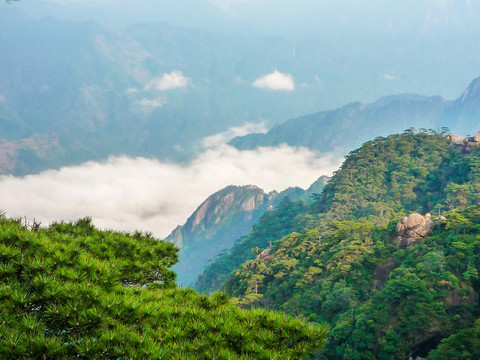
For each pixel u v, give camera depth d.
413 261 69.62
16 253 11.43
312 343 11.98
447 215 81.31
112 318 10.76
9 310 9.82
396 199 132.88
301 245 101.06
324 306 72.38
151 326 11.52
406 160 143.12
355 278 75.81
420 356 56.41
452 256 65.38
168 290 15.30
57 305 10.21
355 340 60.19
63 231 17.94
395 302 63.19
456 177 127.38
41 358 9.11
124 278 16.41
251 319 12.38
